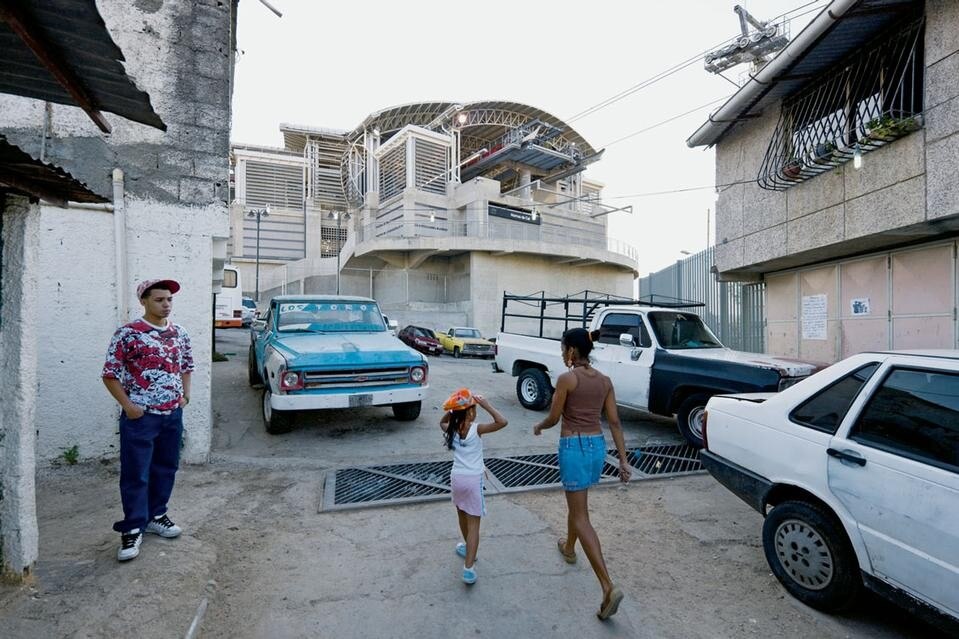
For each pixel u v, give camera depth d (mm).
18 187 2633
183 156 5758
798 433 3316
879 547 2766
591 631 2914
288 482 5258
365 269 37281
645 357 7207
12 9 1778
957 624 2424
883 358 3086
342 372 6656
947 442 2617
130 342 3264
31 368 2891
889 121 6938
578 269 38125
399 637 2828
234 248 42406
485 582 3398
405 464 5836
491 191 35375
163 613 2779
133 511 3234
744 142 10664
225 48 6004
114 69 2279
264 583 3350
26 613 2613
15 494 2822
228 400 8883
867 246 8562
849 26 7383
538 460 6059
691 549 3947
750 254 10492
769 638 2885
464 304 33625
